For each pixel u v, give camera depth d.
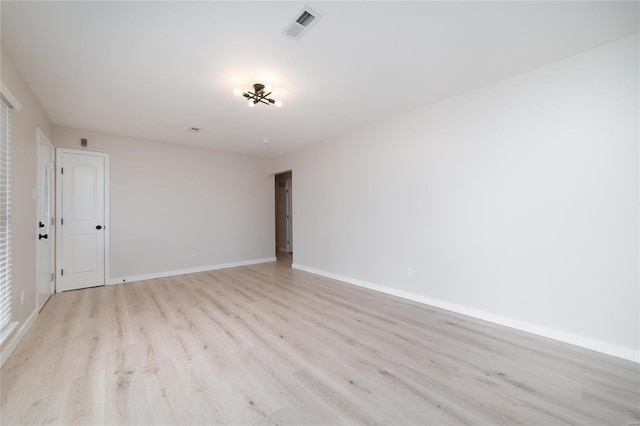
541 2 1.71
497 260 2.74
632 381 1.79
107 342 2.33
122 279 4.38
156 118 3.65
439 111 3.19
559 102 2.37
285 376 1.86
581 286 2.26
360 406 1.58
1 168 2.08
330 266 4.72
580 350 2.20
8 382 1.78
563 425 1.43
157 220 4.75
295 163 5.52
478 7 1.75
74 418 1.47
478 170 2.87
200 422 1.46
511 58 2.33
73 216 3.97
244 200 5.87
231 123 3.89
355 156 4.23
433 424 1.45
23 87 2.53
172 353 2.15
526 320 2.55
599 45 2.16
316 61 2.36
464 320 2.82
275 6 1.72
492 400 1.62
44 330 2.57
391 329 2.61
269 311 3.09
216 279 4.60
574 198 2.29
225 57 2.28
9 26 1.86
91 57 2.25
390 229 3.74
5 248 2.12
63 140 3.91
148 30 1.93
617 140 2.11
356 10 1.76
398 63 2.40
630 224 2.06
